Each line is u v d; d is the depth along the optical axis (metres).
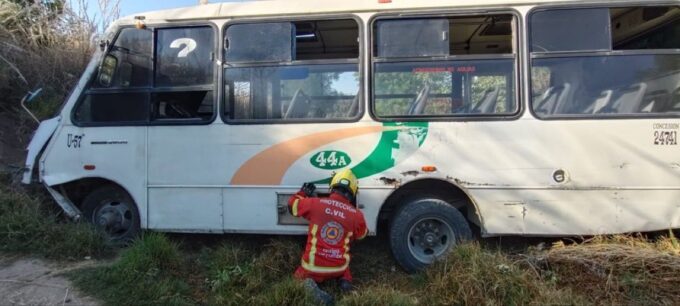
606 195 4.62
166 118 5.14
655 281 4.23
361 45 4.88
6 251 4.91
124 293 4.18
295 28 5.04
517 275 4.11
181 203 5.07
